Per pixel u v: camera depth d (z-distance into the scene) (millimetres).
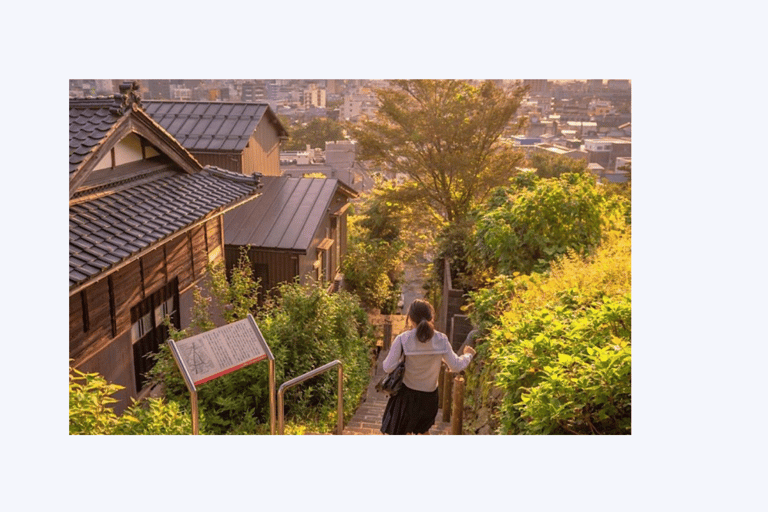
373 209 21422
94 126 7016
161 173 9078
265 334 8133
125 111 7312
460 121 18906
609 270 6703
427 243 21891
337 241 17219
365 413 9039
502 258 9336
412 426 4969
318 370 5816
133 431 5570
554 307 5844
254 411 7102
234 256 13008
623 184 12070
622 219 10273
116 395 7234
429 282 17188
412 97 19969
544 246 9164
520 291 7297
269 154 18469
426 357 4844
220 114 16625
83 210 6770
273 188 14898
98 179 7520
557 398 4426
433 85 19453
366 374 9898
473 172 19469
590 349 4555
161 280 8359
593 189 9789
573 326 5109
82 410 5422
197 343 4871
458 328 10164
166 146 8656
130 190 7941
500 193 11469
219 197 8984
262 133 17719
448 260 14281
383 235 21656
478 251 11039
